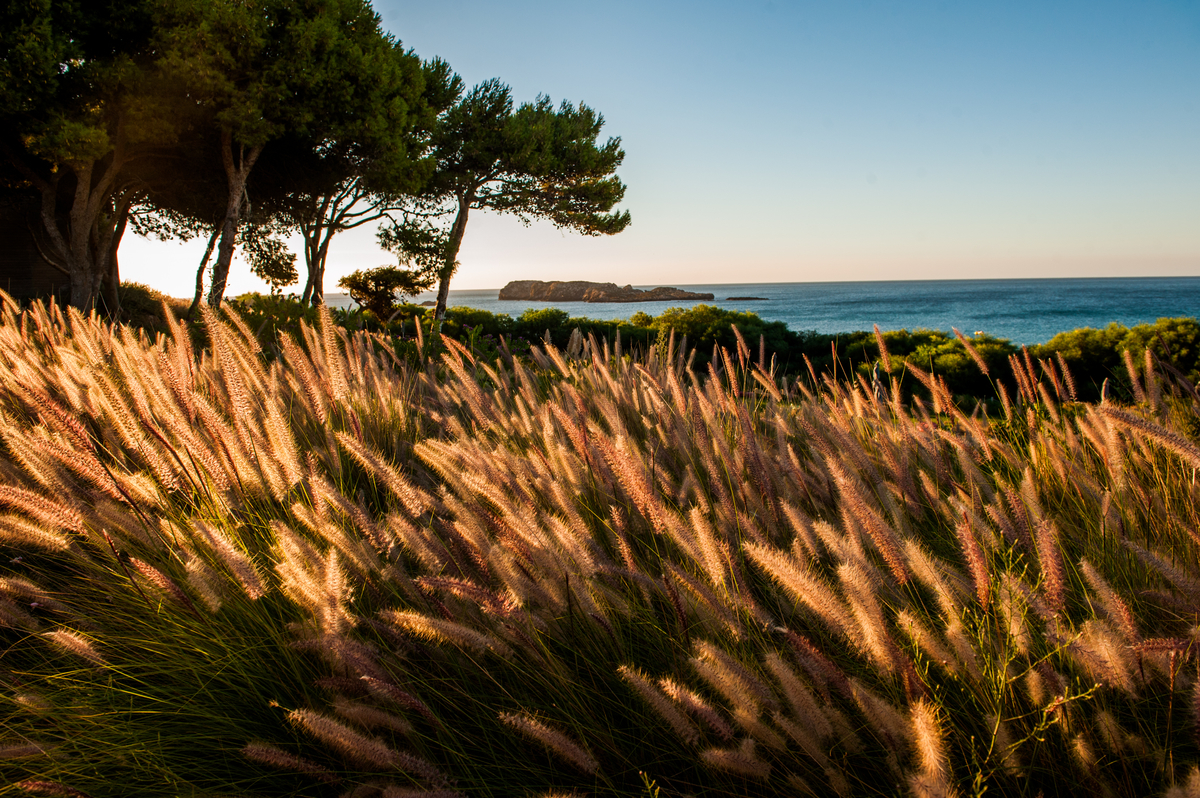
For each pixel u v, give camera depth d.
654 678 1.80
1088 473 2.64
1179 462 2.63
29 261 20.14
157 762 1.67
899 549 1.65
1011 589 1.58
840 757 1.57
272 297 8.94
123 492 2.21
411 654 1.89
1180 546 2.20
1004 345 9.10
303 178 19.41
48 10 12.91
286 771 1.69
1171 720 1.54
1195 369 7.82
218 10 14.19
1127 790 1.43
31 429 3.07
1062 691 1.44
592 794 1.58
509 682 1.83
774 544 2.28
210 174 18.72
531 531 1.86
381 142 18.09
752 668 1.73
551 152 24.77
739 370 4.10
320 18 15.90
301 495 2.67
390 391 3.88
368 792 1.52
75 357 3.49
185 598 1.94
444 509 2.15
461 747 1.66
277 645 1.95
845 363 11.37
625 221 28.31
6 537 1.96
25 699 1.71
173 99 14.93
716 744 1.65
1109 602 1.48
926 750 1.22
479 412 3.35
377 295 21.27
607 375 4.21
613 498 2.51
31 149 13.71
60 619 2.10
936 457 2.81
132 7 13.93
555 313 18.16
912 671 1.40
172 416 2.35
